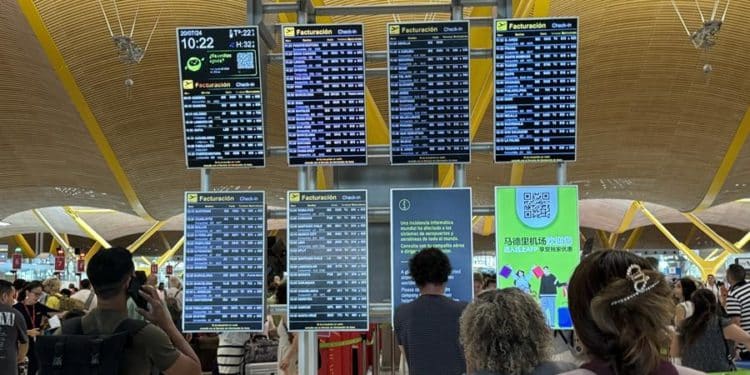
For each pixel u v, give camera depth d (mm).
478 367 2557
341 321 5016
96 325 3240
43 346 3105
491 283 10859
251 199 5125
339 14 5449
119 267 3248
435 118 5047
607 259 1784
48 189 35594
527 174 30078
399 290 5043
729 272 10062
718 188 32969
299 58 5102
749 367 8359
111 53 21484
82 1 19547
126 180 30703
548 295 5016
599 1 19609
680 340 6746
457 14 5297
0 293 8406
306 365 5184
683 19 20141
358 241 5051
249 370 10664
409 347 4219
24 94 24391
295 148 5117
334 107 5105
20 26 20203
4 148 29031
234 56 5082
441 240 5078
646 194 37375
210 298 5066
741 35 20703
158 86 23234
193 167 5145
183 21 20172
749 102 24094
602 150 29203
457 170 5227
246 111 5105
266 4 5297
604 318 1682
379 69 5277
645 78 23016
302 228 5090
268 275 5910
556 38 5000
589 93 23969
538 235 5066
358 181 6086
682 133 27047
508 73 5023
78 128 26328
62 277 42969
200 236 5109
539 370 2488
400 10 5355
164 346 3203
